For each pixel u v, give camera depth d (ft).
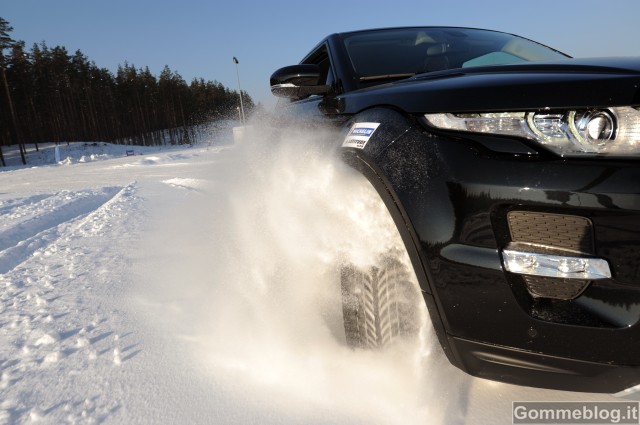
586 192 3.09
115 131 253.65
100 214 17.06
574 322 3.21
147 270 9.29
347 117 5.10
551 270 3.27
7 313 7.33
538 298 3.41
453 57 7.32
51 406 4.68
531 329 3.33
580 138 3.19
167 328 6.44
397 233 4.19
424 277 3.71
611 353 3.16
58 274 9.43
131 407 4.60
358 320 4.66
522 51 7.66
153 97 271.90
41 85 219.82
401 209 3.75
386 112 4.32
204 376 5.11
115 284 8.53
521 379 3.53
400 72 6.86
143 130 262.47
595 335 3.16
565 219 3.23
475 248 3.42
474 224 3.41
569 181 3.14
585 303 3.25
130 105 256.73
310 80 6.58
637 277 3.05
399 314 4.41
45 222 17.07
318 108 6.51
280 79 6.54
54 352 5.84
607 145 3.12
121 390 4.92
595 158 3.14
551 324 3.26
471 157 3.49
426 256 3.62
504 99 3.51
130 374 5.24
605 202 3.05
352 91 6.20
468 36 8.16
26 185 37.17
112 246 11.65
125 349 5.87
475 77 4.19
